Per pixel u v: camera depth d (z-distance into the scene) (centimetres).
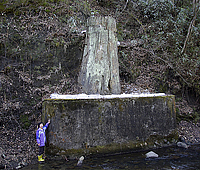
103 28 634
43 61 670
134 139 534
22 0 705
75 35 723
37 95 620
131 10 945
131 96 559
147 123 555
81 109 498
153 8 906
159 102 577
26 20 685
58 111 483
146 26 895
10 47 644
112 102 525
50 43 687
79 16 801
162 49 829
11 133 548
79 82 654
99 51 620
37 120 588
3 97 586
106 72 618
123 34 862
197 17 895
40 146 455
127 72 771
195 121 715
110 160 469
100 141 502
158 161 462
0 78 599
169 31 877
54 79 665
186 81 793
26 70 641
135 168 424
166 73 799
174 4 935
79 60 718
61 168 425
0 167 432
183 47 815
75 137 486
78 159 475
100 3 958
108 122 515
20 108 589
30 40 669
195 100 798
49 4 740
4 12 671
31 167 436
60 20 741
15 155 477
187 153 514
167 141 574
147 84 761
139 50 821
